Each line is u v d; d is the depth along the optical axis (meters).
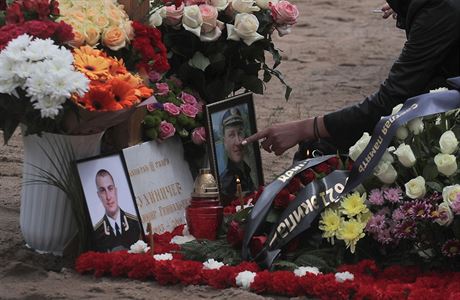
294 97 14.03
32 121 6.59
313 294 6.19
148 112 7.55
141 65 7.38
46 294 6.26
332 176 6.87
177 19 7.89
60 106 6.39
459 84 6.71
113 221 6.93
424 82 7.28
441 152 6.54
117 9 7.33
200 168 7.90
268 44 8.38
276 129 7.55
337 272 6.42
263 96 13.96
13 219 7.96
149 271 6.53
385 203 6.59
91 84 6.56
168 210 7.54
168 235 7.27
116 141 7.43
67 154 6.82
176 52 8.04
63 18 6.98
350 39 19.11
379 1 23.34
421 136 6.65
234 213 7.40
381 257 6.70
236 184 7.93
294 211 6.73
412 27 7.29
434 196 6.41
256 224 6.74
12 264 6.59
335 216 6.60
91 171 6.86
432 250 6.59
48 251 7.00
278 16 8.31
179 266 6.48
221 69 8.24
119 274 6.59
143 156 7.41
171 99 7.77
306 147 7.86
